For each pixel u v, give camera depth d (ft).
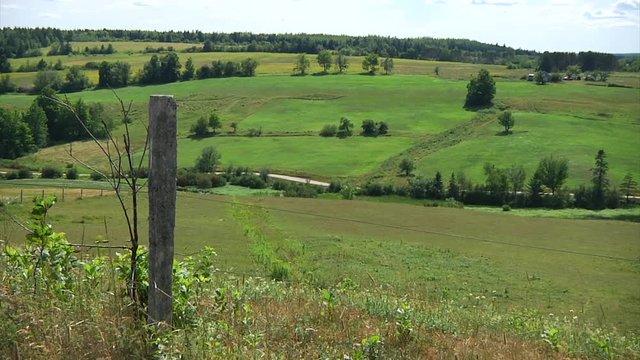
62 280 17.24
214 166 286.05
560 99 479.00
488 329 31.12
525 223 172.24
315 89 522.06
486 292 92.63
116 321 15.35
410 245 132.57
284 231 132.26
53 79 411.13
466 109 453.99
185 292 17.71
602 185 268.41
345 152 339.57
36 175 157.58
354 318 24.00
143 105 308.19
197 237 114.01
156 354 14.21
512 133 377.91
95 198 115.03
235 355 15.43
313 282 48.80
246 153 330.95
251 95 490.90
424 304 33.58
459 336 25.72
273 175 286.66
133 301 15.84
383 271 101.71
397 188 271.49
